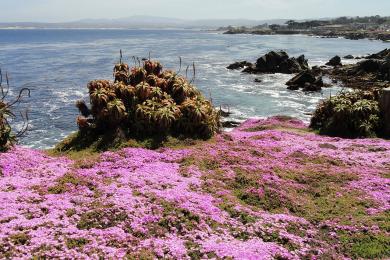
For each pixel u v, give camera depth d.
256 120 56.00
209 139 36.91
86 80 96.31
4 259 15.20
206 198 22.81
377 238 20.09
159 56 150.88
